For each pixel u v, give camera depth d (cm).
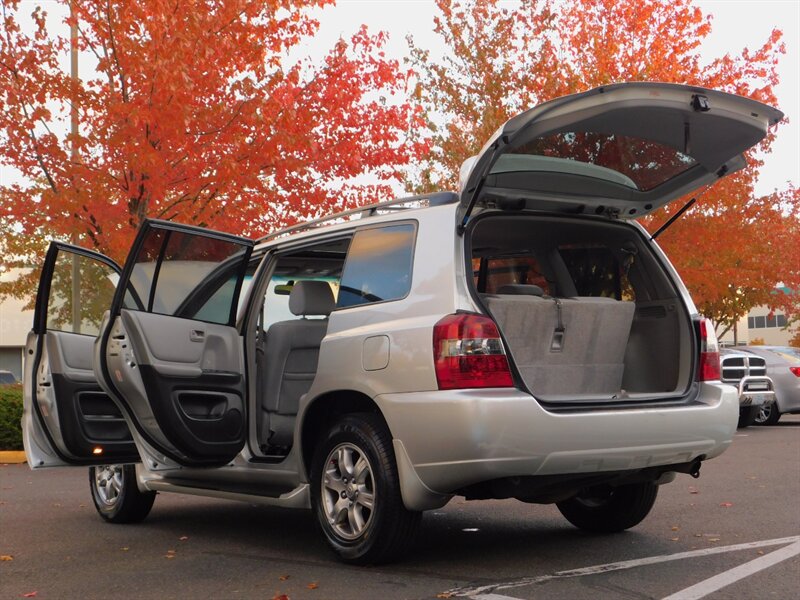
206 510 759
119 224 1187
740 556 514
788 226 2417
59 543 607
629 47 1748
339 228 572
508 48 1827
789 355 1600
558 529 621
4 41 1177
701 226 1822
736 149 520
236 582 477
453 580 466
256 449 607
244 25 1206
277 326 630
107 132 1182
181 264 577
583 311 539
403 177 1827
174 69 1103
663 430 497
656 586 445
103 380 579
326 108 1237
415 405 468
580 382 555
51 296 649
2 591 470
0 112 1161
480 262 619
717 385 540
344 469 515
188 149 1162
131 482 677
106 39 1195
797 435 1359
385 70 1284
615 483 525
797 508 684
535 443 453
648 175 543
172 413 559
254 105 1162
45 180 1238
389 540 488
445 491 469
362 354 503
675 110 473
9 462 1191
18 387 1308
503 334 486
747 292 2864
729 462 1003
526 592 436
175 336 571
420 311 486
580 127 472
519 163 491
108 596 454
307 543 590
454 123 1847
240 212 1211
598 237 577
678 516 662
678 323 551
